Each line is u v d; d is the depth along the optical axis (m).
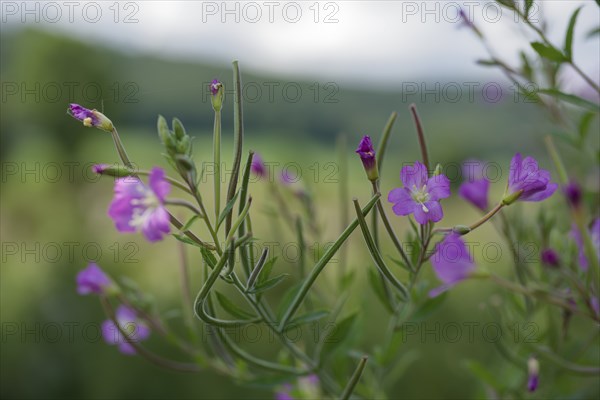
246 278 0.46
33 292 1.34
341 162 0.58
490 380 0.55
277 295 0.97
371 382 0.56
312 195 0.58
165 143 0.43
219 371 0.54
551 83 0.52
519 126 0.65
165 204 0.43
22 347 1.22
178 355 1.14
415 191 0.45
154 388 1.13
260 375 0.54
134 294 0.55
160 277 1.36
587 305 0.46
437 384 0.89
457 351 0.90
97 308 1.31
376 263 0.45
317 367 0.51
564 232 0.54
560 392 0.56
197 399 1.10
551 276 0.52
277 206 0.58
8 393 1.18
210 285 0.43
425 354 0.92
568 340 0.54
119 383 1.15
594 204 0.54
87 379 1.19
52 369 1.20
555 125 0.54
